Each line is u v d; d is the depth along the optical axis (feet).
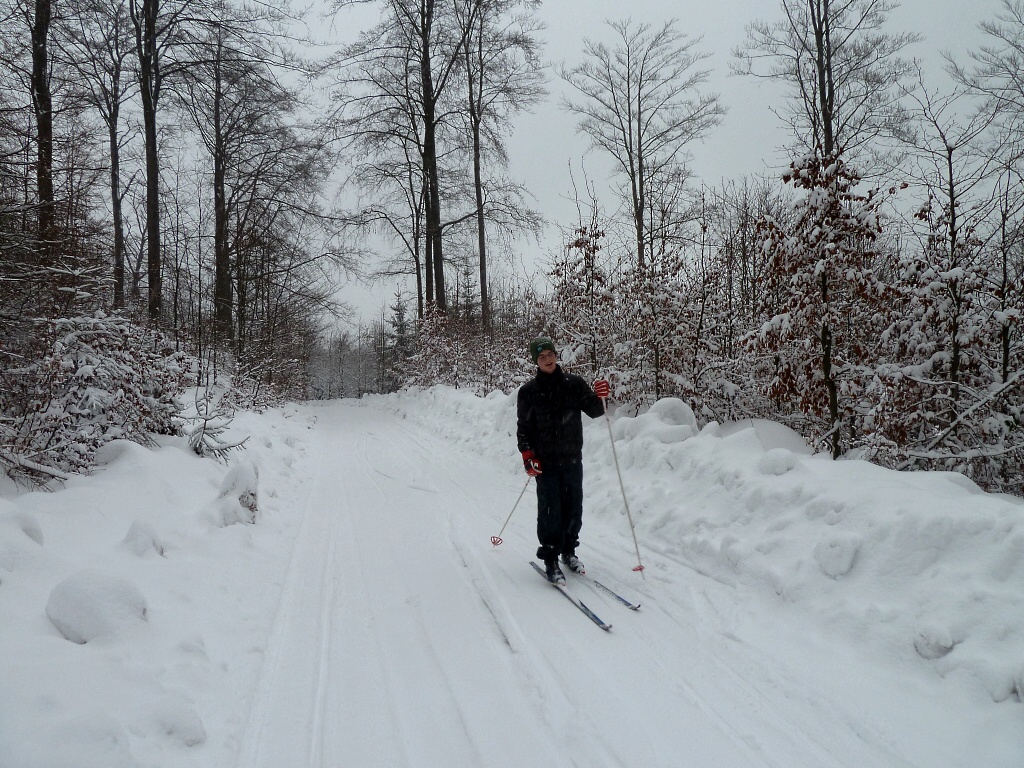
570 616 12.45
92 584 10.16
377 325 172.65
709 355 24.73
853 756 7.93
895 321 19.79
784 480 14.61
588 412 14.99
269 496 21.90
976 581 9.72
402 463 31.55
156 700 8.58
